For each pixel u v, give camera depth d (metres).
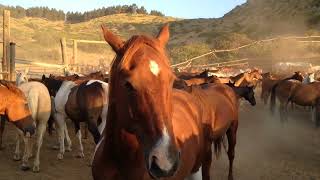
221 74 9.51
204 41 35.25
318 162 3.66
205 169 1.96
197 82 5.23
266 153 3.98
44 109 3.19
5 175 3.03
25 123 2.93
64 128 3.91
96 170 1.31
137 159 1.19
